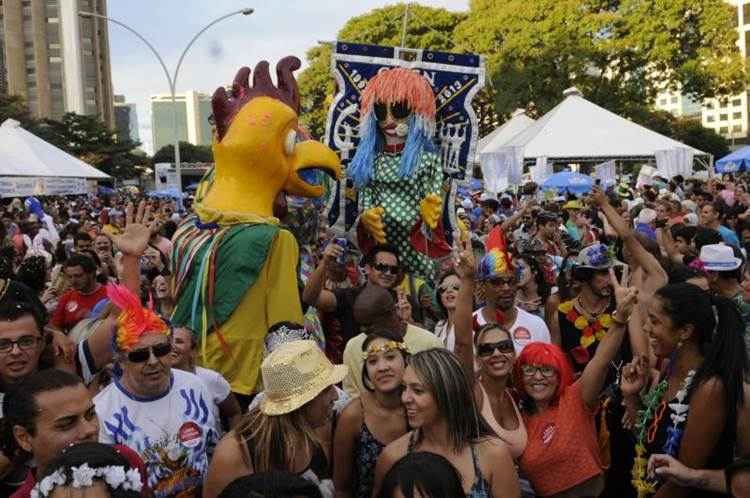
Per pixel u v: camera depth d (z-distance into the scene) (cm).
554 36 3756
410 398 346
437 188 827
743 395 354
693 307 370
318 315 649
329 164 657
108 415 385
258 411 365
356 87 858
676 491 364
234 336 580
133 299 395
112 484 254
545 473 423
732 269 575
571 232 1252
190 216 649
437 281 825
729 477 295
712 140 5306
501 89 3856
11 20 9844
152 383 387
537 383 429
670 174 1991
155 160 9231
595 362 427
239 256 580
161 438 389
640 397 431
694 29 3725
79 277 676
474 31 4100
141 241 505
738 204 1371
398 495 255
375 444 400
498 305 569
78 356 432
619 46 3706
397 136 829
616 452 468
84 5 10756
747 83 3834
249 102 638
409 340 508
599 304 559
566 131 2050
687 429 361
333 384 370
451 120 864
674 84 3916
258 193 618
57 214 2277
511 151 1808
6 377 377
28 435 311
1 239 1087
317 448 363
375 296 488
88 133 6988
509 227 944
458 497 257
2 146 2508
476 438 351
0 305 379
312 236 825
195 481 397
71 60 10488
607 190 1830
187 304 598
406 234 826
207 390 420
